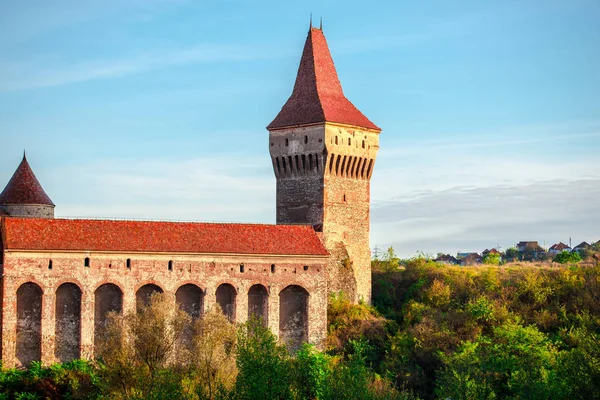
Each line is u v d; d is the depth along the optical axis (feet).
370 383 376.89
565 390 359.46
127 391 358.84
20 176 449.48
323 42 492.54
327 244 464.24
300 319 436.76
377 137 486.38
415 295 499.10
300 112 474.08
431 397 419.54
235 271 420.36
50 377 371.76
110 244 395.96
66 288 389.60
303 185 470.80
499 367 396.98
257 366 345.31
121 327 373.40
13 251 376.89
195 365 369.09
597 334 442.09
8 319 375.04
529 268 542.16
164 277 405.80
